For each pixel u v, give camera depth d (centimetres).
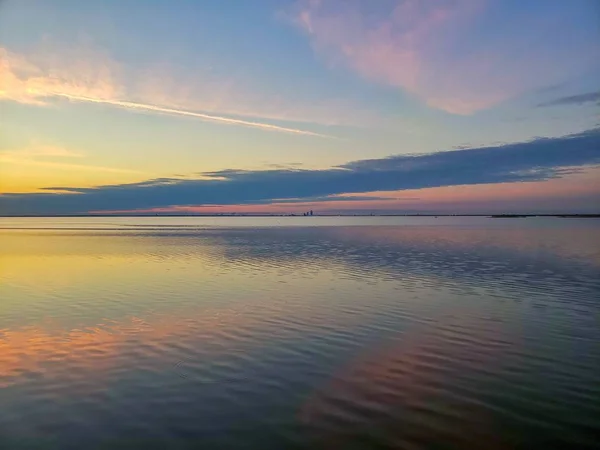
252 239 7769
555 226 13950
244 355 1458
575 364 1375
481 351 1497
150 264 3878
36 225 18162
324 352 1488
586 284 2731
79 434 959
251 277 3081
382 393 1167
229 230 12512
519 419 1027
